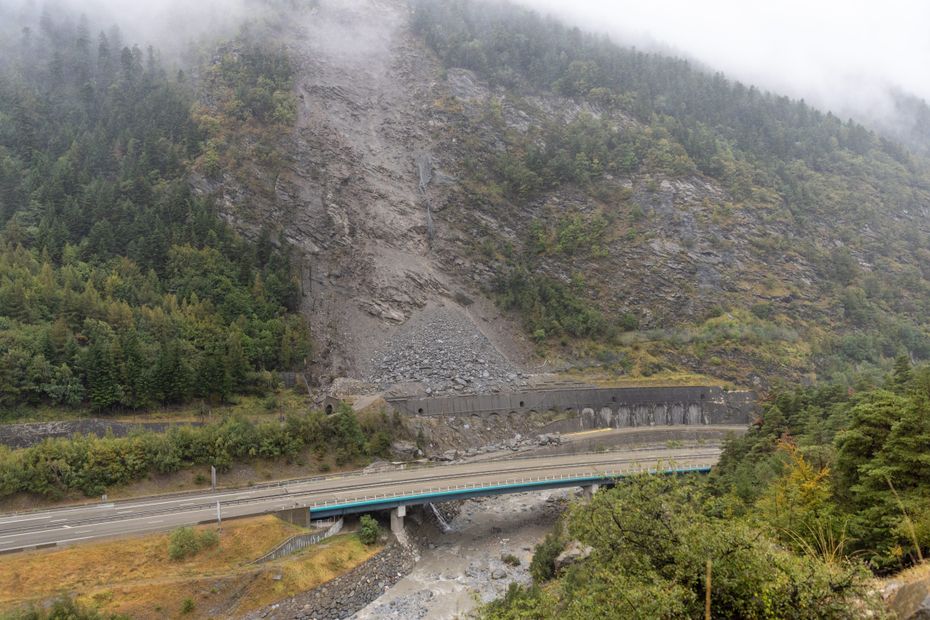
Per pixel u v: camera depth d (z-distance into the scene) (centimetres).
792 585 2217
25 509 7112
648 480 3162
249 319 12362
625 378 14012
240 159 15612
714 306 16075
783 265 17050
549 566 6488
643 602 2295
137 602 5691
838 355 15288
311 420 9669
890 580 2702
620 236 17138
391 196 17300
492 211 17588
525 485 8756
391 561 7431
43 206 12731
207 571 6291
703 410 13462
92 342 9962
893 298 17450
